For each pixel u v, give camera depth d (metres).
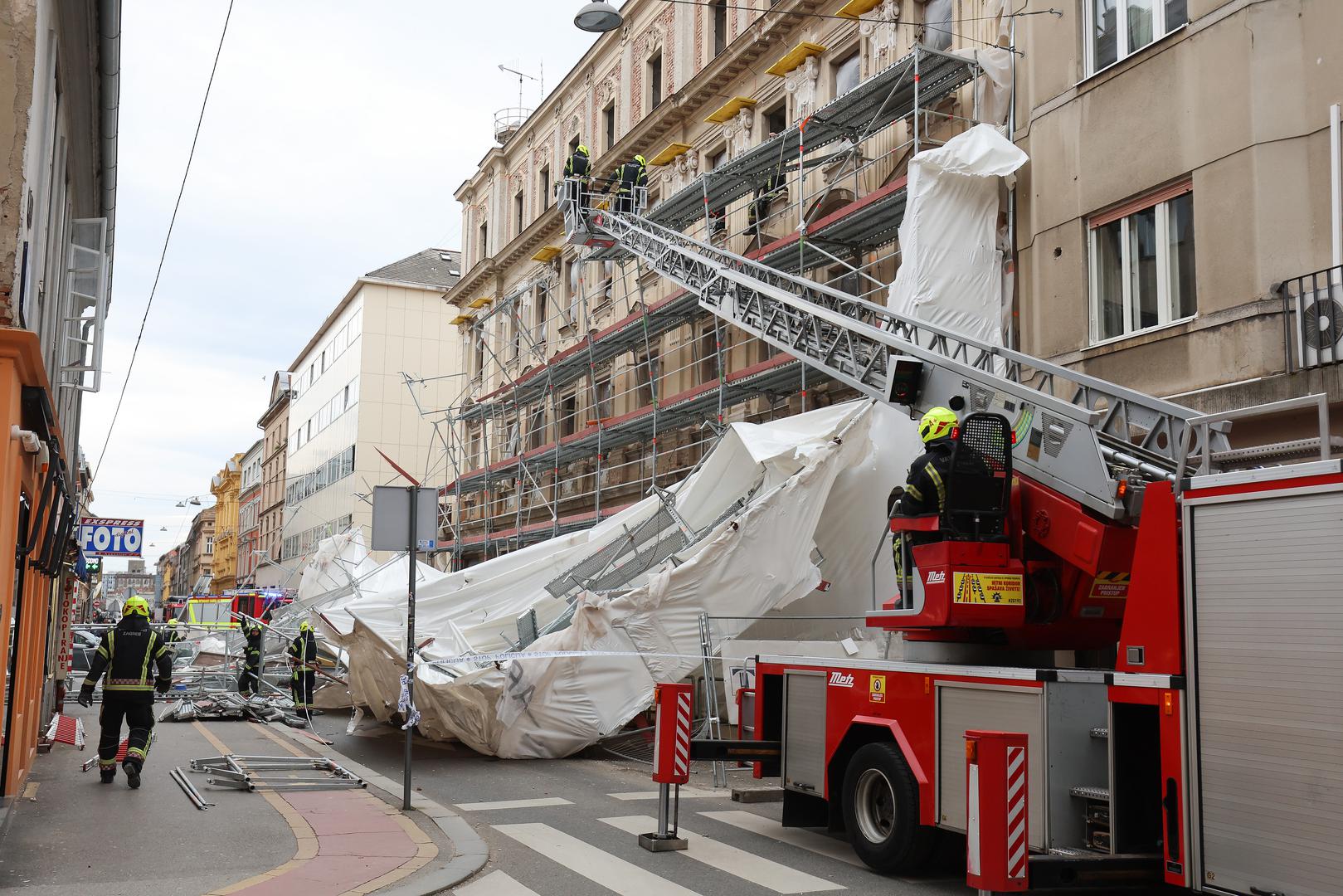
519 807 10.35
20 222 8.97
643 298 26.14
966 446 7.96
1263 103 11.69
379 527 10.28
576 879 7.46
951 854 7.76
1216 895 5.50
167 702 23.34
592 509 30.50
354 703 16.34
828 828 9.03
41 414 9.49
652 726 14.55
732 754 9.19
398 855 7.84
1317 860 5.00
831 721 8.59
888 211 17.70
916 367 10.18
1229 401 11.51
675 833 8.59
